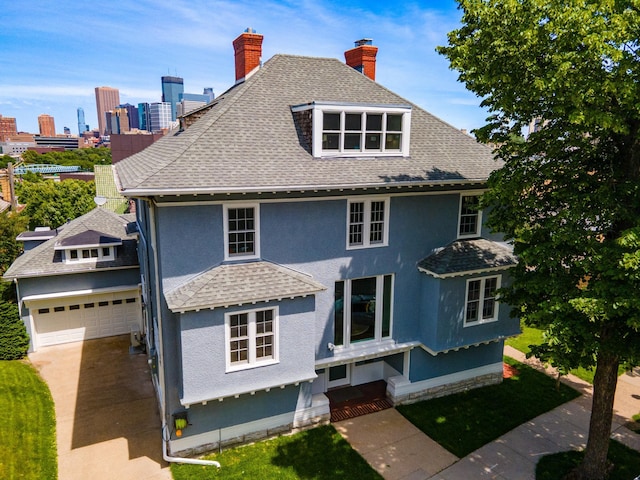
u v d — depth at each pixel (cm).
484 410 1725
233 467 1370
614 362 1252
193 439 1401
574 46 1026
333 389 1834
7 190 6625
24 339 2123
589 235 1134
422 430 1591
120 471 1348
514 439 1548
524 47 1088
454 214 1730
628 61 981
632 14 977
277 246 1441
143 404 1727
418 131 1861
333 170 1481
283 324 1382
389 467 1397
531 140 1276
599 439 1301
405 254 1659
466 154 1825
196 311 1262
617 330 1155
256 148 1461
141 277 2217
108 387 1850
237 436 1459
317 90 1756
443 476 1360
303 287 1379
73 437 1512
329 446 1484
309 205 1462
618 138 1182
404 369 1764
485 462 1428
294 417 1538
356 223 1571
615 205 1105
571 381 1950
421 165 1650
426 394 1786
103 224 2483
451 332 1675
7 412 1614
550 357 1161
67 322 2272
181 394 1332
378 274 1625
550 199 1284
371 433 1564
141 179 1213
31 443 1455
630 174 1167
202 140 1414
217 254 1367
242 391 1359
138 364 2059
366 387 1859
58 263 2188
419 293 1716
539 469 1398
